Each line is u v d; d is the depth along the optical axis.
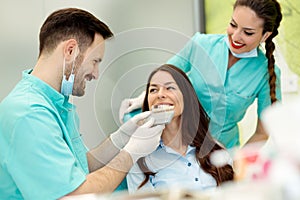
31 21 1.35
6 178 0.87
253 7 1.15
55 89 0.94
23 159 0.80
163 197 0.45
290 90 1.40
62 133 0.90
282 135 0.27
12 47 1.34
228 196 0.34
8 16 1.34
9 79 1.34
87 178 0.85
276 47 1.39
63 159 0.81
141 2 1.43
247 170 0.35
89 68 0.92
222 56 1.27
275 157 0.29
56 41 0.92
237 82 1.27
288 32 1.40
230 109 1.26
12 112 0.84
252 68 1.27
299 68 1.40
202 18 1.48
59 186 0.79
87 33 0.91
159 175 0.98
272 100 1.27
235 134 1.29
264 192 0.31
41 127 0.81
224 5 1.47
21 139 0.80
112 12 1.41
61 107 0.94
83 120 0.96
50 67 0.93
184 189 0.46
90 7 1.39
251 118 1.31
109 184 0.87
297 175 0.27
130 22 1.42
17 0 1.34
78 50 0.92
